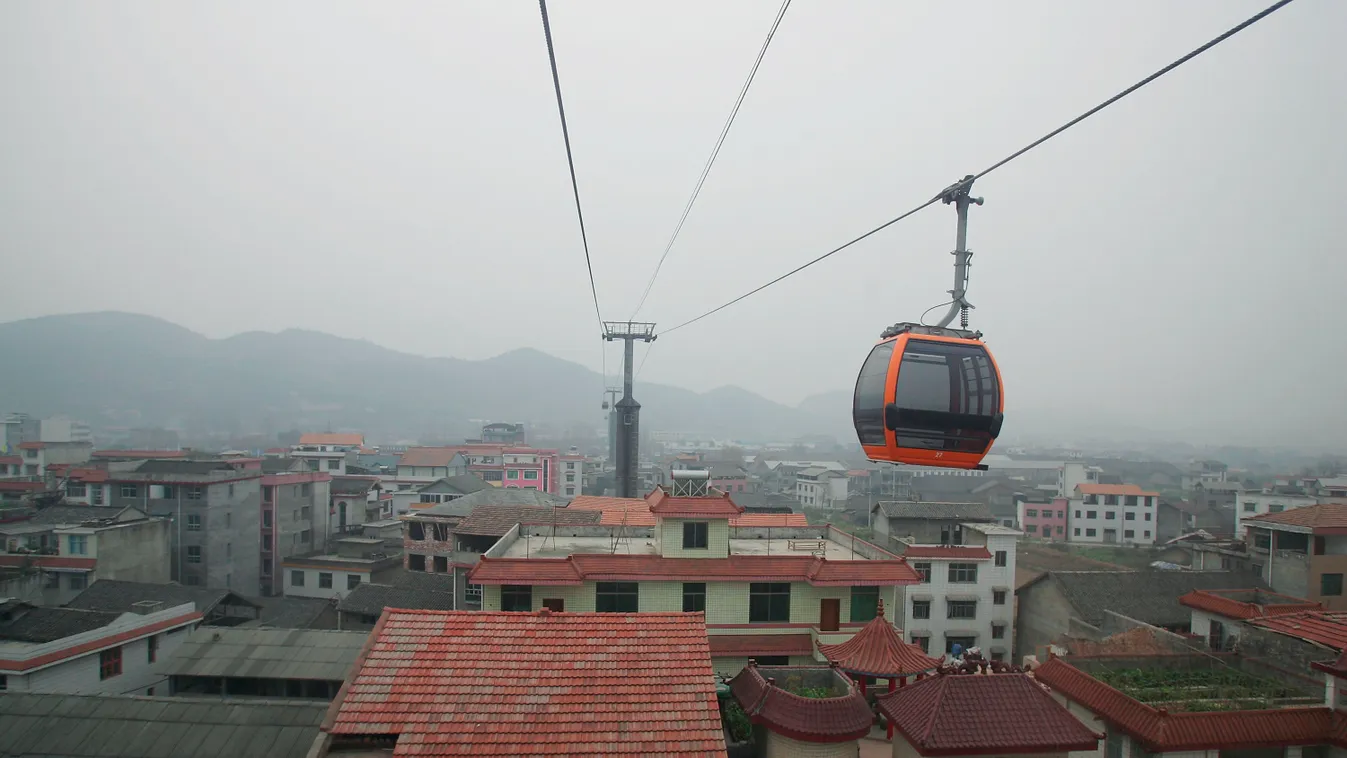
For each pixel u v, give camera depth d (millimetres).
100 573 42625
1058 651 27250
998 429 13656
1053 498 82312
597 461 127250
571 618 13828
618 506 42594
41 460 76688
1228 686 19812
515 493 52250
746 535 30812
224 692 26984
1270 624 21297
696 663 12953
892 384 13773
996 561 40906
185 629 33406
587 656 12945
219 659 27328
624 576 23547
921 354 13766
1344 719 17078
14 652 26266
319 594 52719
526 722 11547
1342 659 17047
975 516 43688
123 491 51438
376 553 55750
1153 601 38000
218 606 38000
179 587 38750
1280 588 39750
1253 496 67875
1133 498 79250
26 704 20094
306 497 60812
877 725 18109
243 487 54469
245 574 54500
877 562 24219
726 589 24000
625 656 13000
